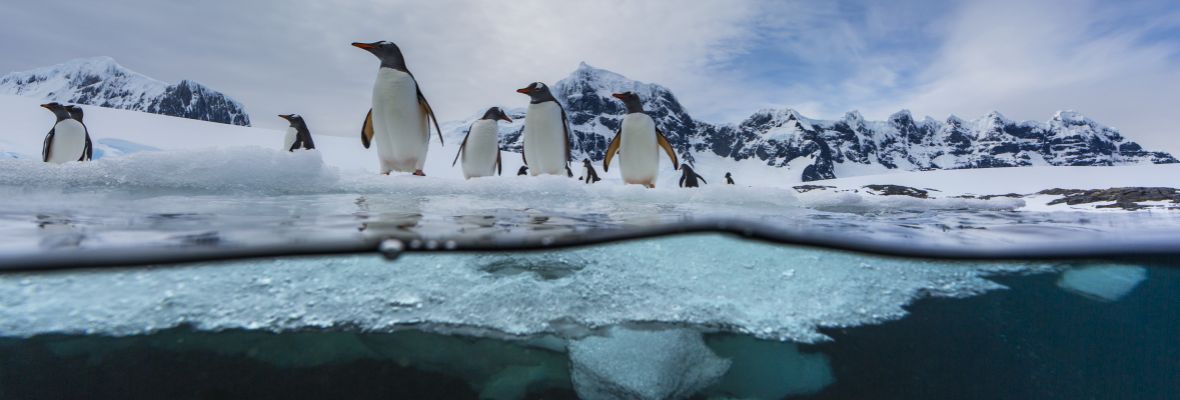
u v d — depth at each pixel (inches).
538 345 101.9
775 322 114.6
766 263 131.1
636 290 117.6
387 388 90.7
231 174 182.9
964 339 130.3
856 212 209.9
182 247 91.3
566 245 114.5
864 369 110.4
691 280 122.3
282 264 101.7
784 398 99.0
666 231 128.2
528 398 91.0
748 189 233.6
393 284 107.8
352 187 199.5
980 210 258.8
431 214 136.5
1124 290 161.9
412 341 100.4
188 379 90.7
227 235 96.8
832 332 115.6
